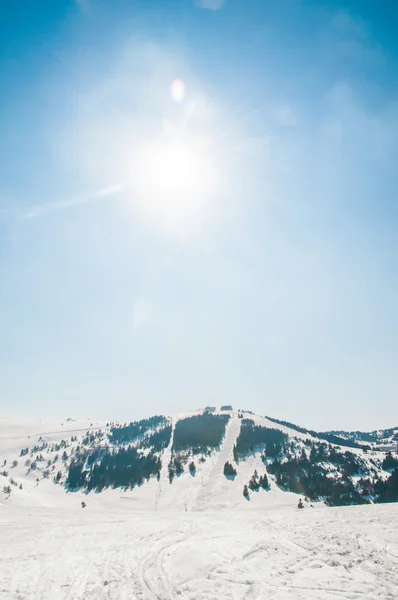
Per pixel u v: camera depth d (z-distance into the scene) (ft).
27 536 67.05
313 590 37.47
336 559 46.96
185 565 47.57
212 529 69.92
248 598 36.14
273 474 528.22
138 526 75.25
